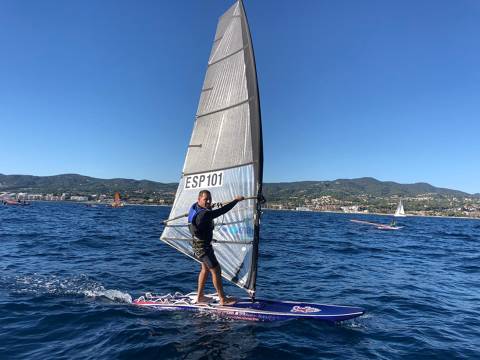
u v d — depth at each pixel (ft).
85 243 63.05
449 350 20.48
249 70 24.64
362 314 24.38
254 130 23.91
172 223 27.50
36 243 60.44
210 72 27.73
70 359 17.53
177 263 45.55
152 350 18.57
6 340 19.72
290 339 20.52
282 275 40.78
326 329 22.39
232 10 26.73
